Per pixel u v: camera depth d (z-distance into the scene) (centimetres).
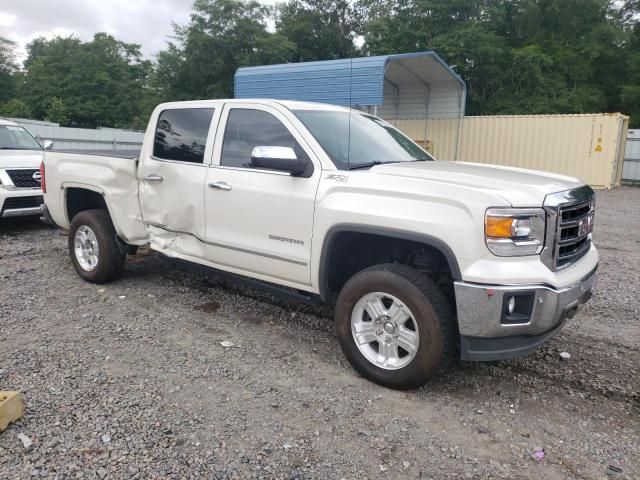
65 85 4791
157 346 439
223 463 290
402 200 358
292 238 415
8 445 299
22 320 487
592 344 461
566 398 372
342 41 3378
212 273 500
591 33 3244
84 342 442
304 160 416
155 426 321
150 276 634
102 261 579
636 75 3175
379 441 315
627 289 616
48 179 637
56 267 671
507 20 3372
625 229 1030
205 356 422
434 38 2878
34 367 393
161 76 3150
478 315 331
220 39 2945
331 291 415
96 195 618
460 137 1900
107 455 293
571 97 2905
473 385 387
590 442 321
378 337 377
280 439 314
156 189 517
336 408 350
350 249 415
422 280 355
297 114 438
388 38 3002
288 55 3055
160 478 277
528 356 436
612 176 1738
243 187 442
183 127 507
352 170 398
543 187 354
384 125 529
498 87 2945
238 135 463
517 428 334
